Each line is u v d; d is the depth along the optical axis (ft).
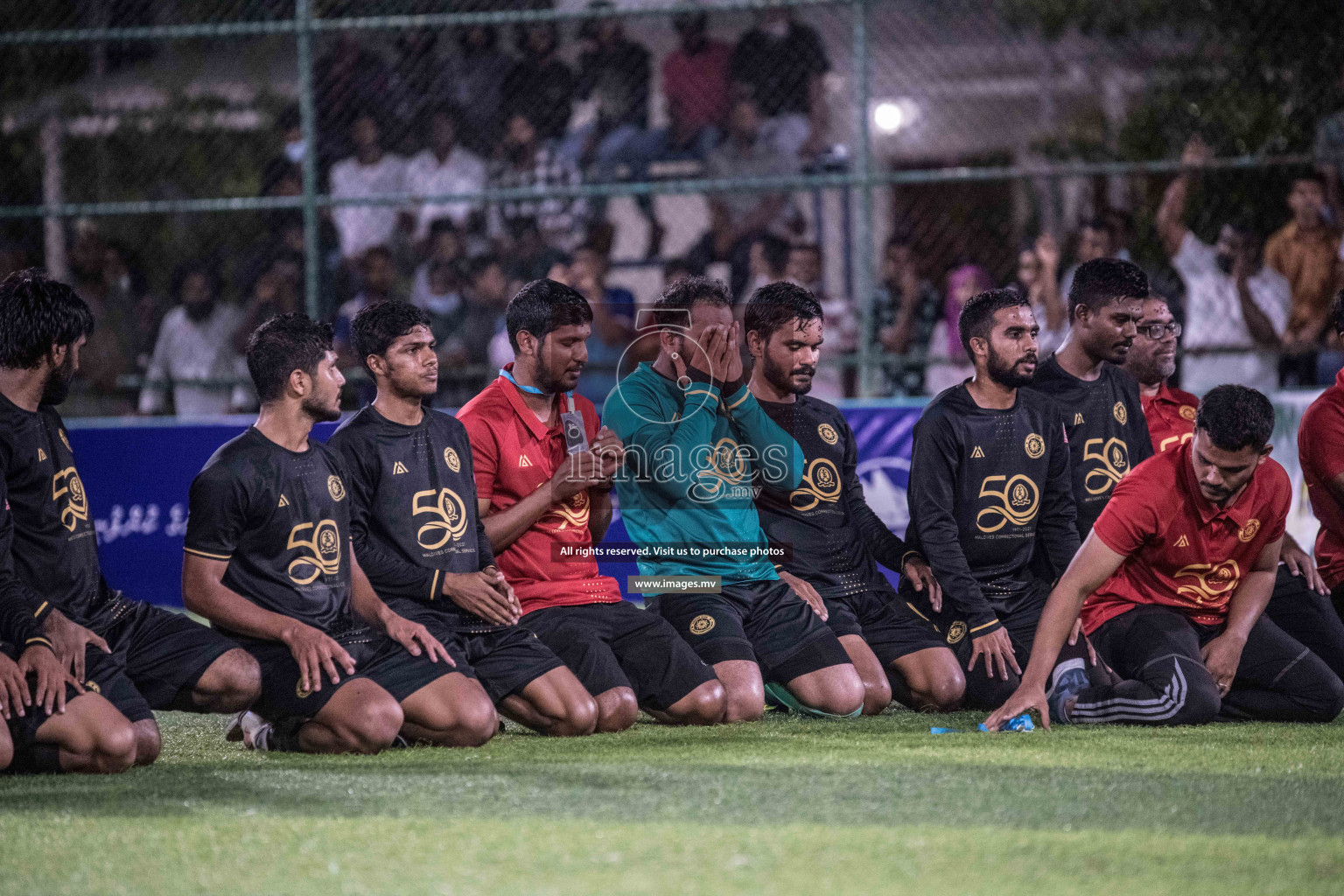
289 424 45.78
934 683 52.31
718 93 105.70
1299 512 79.10
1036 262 91.61
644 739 46.68
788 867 28.86
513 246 101.40
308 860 30.01
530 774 39.58
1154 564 49.73
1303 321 87.86
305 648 44.14
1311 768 39.22
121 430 88.48
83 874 29.35
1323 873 28.37
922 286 95.61
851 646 53.42
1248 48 97.19
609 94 106.32
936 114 118.62
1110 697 48.01
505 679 47.52
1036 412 53.72
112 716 41.11
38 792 38.04
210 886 28.35
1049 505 54.65
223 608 44.62
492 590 47.75
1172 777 37.93
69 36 88.89
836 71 118.11
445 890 27.76
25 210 89.51
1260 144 96.58
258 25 88.22
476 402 52.13
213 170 114.11
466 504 49.19
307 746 45.06
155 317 102.78
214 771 41.29
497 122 104.88
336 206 89.04
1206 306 89.35
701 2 102.73
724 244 100.83
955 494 53.36
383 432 48.34
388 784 38.29
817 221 104.63
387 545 48.34
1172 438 58.44
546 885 27.94
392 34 106.32
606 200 104.58
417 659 46.24
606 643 50.83
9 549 42.14
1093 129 112.88
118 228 110.93
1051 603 47.73
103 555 88.38
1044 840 30.89
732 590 53.83
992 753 42.11
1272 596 53.78
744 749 44.01
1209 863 29.09
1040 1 110.52
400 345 47.78
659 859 29.55
